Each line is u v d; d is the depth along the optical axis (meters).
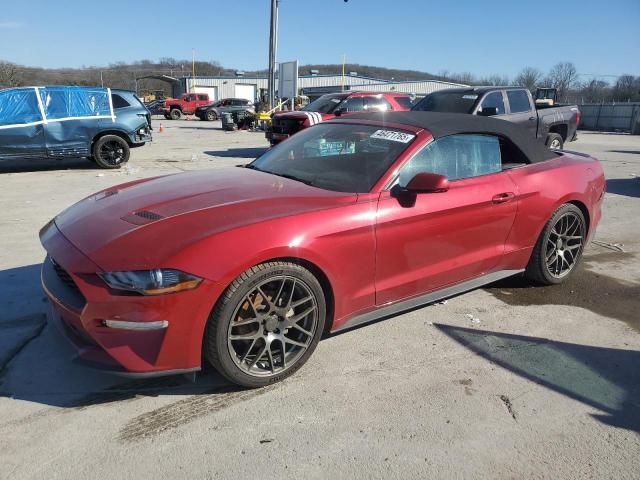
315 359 3.14
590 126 38.22
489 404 2.73
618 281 4.59
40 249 5.07
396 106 12.38
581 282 4.54
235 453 2.33
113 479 2.16
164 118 41.47
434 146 3.42
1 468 2.20
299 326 2.88
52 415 2.57
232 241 2.55
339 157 3.52
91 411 2.61
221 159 12.88
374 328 3.56
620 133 32.50
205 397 2.75
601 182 4.59
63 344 2.71
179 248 2.48
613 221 6.88
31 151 10.16
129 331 2.43
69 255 2.59
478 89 10.07
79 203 3.39
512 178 3.82
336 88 46.06
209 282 2.46
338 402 2.72
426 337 3.45
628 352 3.33
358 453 2.35
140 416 2.58
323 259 2.83
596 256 5.34
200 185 3.29
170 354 2.50
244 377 2.73
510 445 2.43
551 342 3.44
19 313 3.63
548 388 2.90
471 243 3.59
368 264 3.06
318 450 2.36
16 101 10.00
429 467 2.27
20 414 2.57
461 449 2.39
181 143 17.47
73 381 2.87
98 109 10.73
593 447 2.43
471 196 3.50
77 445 2.36
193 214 2.75
